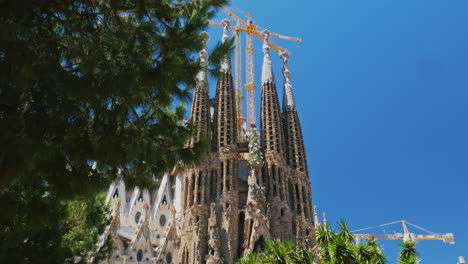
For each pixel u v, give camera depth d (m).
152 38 15.33
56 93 13.41
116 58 14.69
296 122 104.56
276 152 94.31
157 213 97.75
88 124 15.02
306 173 97.19
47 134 13.32
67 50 14.47
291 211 89.06
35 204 15.52
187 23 15.64
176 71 14.78
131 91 14.79
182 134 17.34
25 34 12.15
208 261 74.88
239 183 92.31
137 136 15.86
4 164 10.90
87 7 14.88
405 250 33.00
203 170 88.62
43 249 17.78
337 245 31.77
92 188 15.04
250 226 80.69
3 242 15.59
